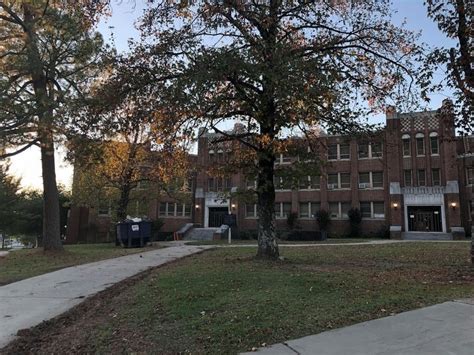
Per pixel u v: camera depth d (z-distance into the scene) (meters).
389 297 7.56
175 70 11.73
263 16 11.82
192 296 8.16
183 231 44.06
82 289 10.41
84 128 12.77
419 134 41.47
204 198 47.44
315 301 7.37
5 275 13.23
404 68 13.54
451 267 11.36
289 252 17.34
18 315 7.97
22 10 18.78
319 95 10.70
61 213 48.69
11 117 16.45
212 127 12.97
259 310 6.89
